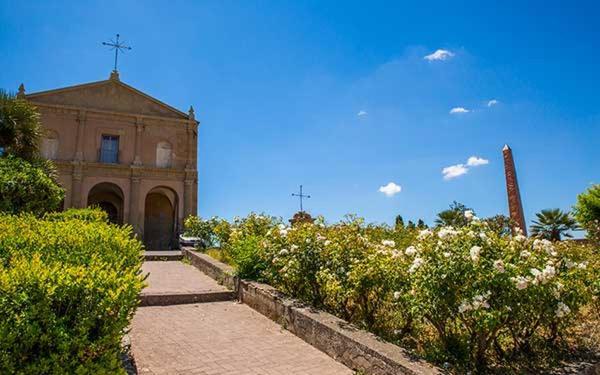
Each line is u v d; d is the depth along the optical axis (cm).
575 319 558
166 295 830
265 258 815
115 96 2527
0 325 259
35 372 264
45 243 475
